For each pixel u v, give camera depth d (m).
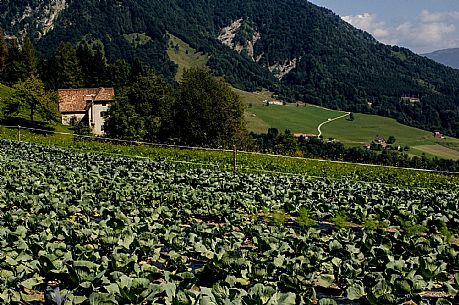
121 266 7.64
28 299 7.05
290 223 13.23
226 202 14.24
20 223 10.88
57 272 7.14
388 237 10.43
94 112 83.44
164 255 9.67
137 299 6.41
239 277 8.03
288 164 32.69
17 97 64.00
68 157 26.75
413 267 8.40
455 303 7.95
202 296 5.99
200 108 63.12
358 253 9.24
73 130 71.06
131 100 69.00
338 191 18.23
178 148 42.59
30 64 107.31
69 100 85.88
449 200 17.25
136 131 64.06
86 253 8.06
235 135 64.94
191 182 19.22
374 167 34.84
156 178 18.98
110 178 17.91
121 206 12.80
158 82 71.38
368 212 14.02
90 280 6.88
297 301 7.33
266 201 14.66
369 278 7.68
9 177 16.83
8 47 123.69
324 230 12.43
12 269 7.45
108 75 112.81
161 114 69.44
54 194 13.58
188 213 12.82
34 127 65.00
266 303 6.08
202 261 9.28
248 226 11.10
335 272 8.20
